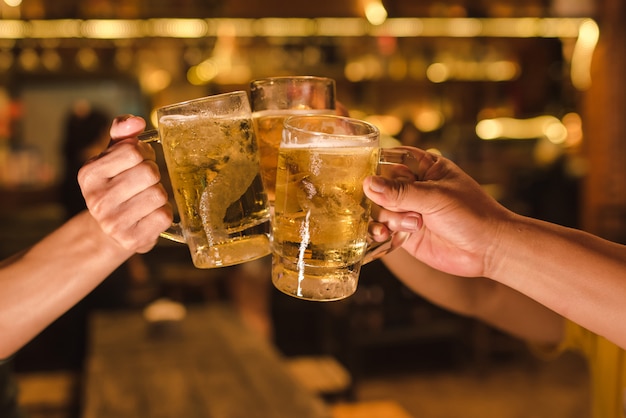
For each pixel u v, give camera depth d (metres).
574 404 3.16
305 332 3.28
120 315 2.49
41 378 2.40
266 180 0.79
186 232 0.72
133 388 1.65
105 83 5.41
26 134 5.42
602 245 0.69
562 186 4.39
